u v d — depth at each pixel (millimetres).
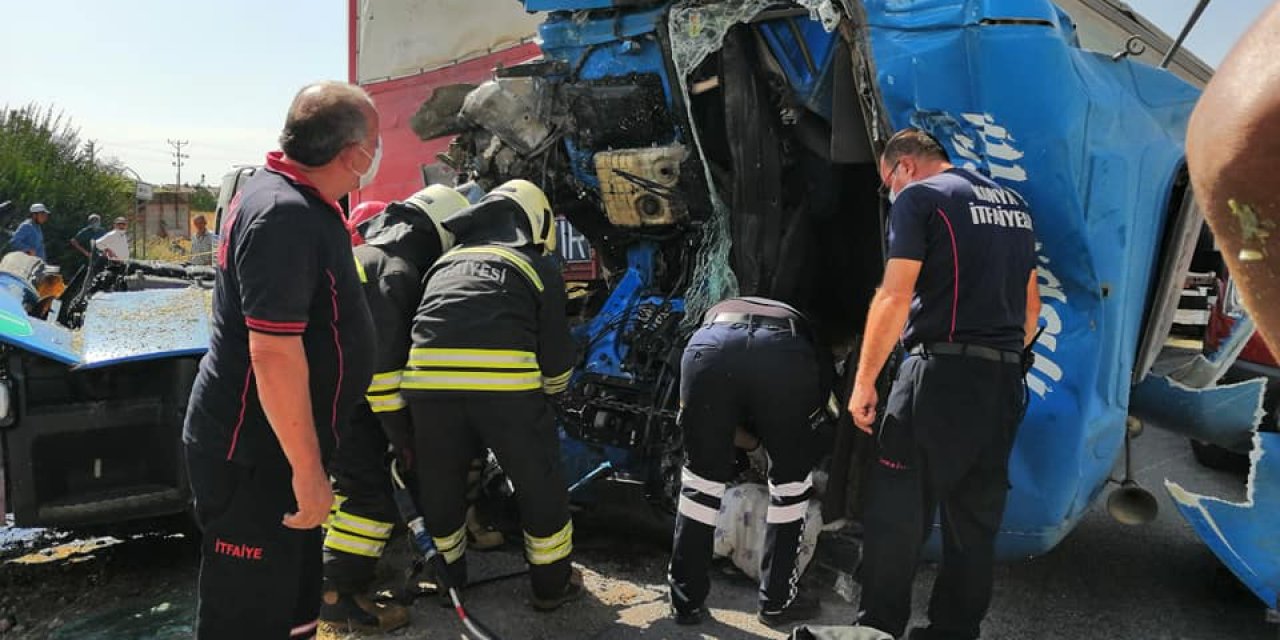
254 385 2453
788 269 4480
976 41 3438
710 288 4617
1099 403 3633
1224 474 5934
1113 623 3674
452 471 3605
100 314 4059
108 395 3824
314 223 2434
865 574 3172
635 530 4465
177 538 4676
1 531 4773
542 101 4934
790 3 4090
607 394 4480
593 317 5301
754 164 4316
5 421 3611
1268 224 793
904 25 3605
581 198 5324
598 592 3957
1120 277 3617
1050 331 3607
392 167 9125
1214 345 5035
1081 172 3488
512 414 3492
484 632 3398
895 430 3119
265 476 2494
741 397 3500
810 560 3895
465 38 8711
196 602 3889
